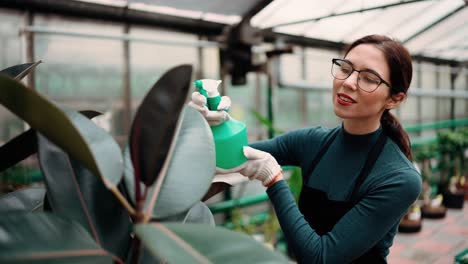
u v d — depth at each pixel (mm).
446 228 4164
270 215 3156
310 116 4918
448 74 6691
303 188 1035
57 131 401
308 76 4762
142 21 3340
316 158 1016
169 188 521
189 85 482
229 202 3406
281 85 3428
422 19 4398
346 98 849
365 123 895
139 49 3492
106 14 3148
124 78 3451
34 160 2834
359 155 912
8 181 2051
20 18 2889
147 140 481
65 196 504
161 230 407
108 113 3408
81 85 3236
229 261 389
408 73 843
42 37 2984
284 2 3504
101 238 492
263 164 837
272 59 3287
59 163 531
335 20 4129
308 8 3684
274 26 3834
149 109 485
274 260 394
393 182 821
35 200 663
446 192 4977
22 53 2480
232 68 3430
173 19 3439
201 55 3838
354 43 888
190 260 375
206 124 602
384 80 814
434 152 4816
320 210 962
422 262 3281
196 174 539
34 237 404
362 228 806
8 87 385
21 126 2900
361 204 839
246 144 822
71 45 3141
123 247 516
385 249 911
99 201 525
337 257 792
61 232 428
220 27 3730
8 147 626
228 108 788
